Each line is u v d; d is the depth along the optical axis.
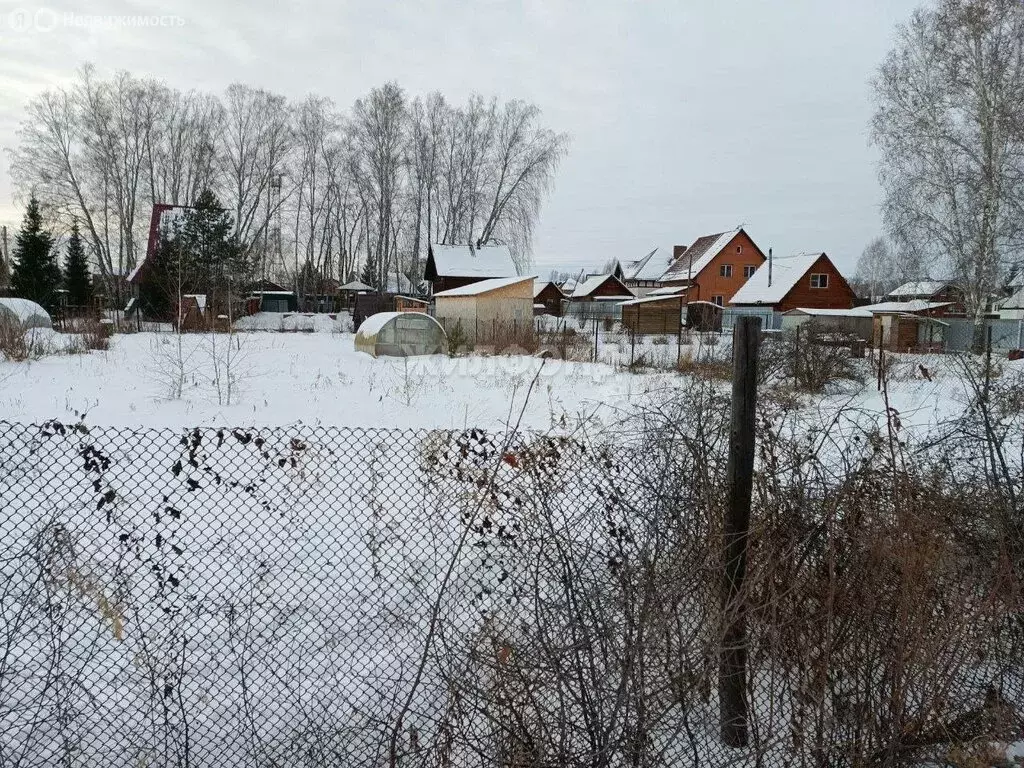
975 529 3.03
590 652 2.18
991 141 22.38
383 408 9.70
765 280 45.91
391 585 3.32
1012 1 21.86
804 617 2.54
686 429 3.42
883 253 78.62
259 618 3.16
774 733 2.58
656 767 2.26
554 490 2.97
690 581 2.46
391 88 47.53
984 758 2.79
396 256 51.56
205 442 6.01
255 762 2.56
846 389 11.02
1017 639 3.00
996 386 4.99
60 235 44.19
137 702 2.85
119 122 45.53
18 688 2.55
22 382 11.10
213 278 30.19
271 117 48.78
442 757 2.28
